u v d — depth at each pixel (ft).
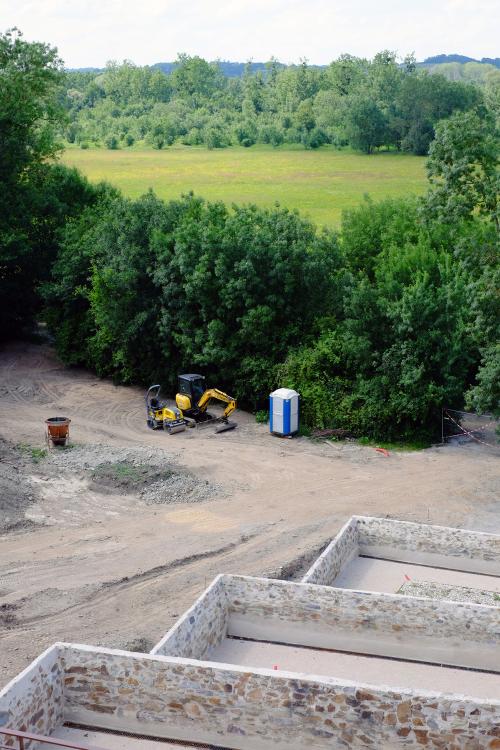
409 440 117.60
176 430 120.67
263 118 631.97
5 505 90.94
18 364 156.66
